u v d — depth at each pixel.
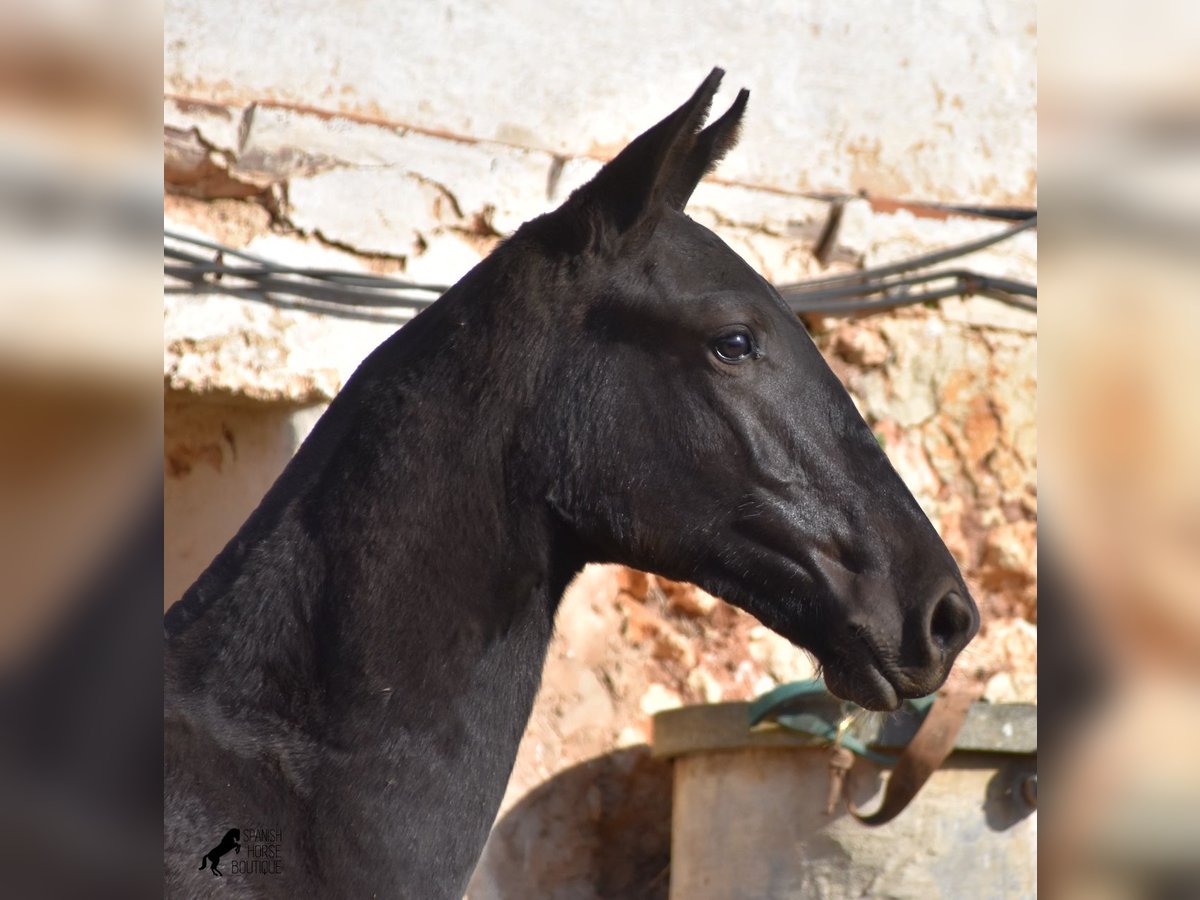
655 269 5.17
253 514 5.11
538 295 5.14
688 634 11.23
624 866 10.77
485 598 4.90
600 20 11.75
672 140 5.08
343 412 5.10
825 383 5.26
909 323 12.04
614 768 10.84
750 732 9.37
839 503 5.11
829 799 9.09
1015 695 11.58
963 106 12.70
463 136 11.16
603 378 5.08
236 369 9.97
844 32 12.51
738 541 5.08
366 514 4.82
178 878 4.23
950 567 5.14
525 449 5.01
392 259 10.66
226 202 10.39
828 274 11.91
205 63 10.58
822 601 5.04
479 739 4.82
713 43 12.10
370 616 4.70
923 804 9.05
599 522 5.05
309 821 4.49
